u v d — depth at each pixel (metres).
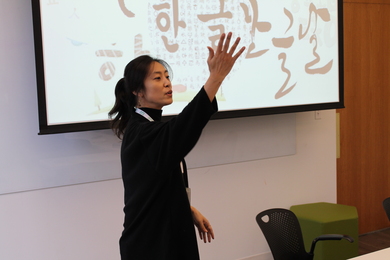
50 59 2.25
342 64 3.14
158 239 1.34
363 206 3.71
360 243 3.49
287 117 3.19
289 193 3.25
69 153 2.46
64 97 2.30
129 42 2.45
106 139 2.55
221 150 2.93
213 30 2.70
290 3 2.93
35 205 2.41
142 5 2.48
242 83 2.79
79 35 2.32
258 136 3.07
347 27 3.46
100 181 2.56
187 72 2.64
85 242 2.55
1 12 2.25
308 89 3.04
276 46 2.90
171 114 2.60
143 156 1.31
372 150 3.71
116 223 2.62
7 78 2.29
